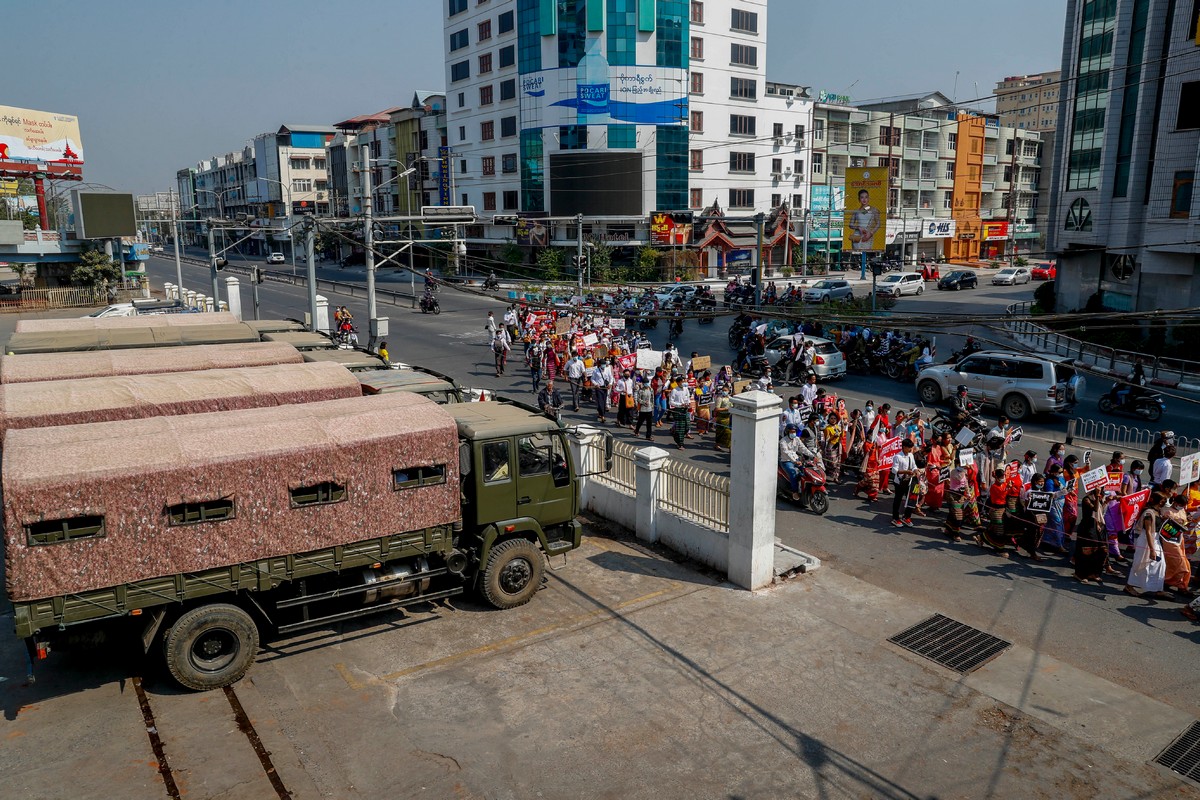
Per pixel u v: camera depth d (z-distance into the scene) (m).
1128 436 22.50
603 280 62.69
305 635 11.73
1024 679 10.77
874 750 9.26
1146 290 38.69
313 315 27.27
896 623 12.29
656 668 10.93
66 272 63.66
